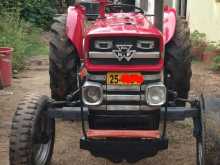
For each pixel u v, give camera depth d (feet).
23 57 20.40
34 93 9.16
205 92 15.21
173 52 10.62
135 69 8.50
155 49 8.52
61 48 10.98
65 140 11.28
